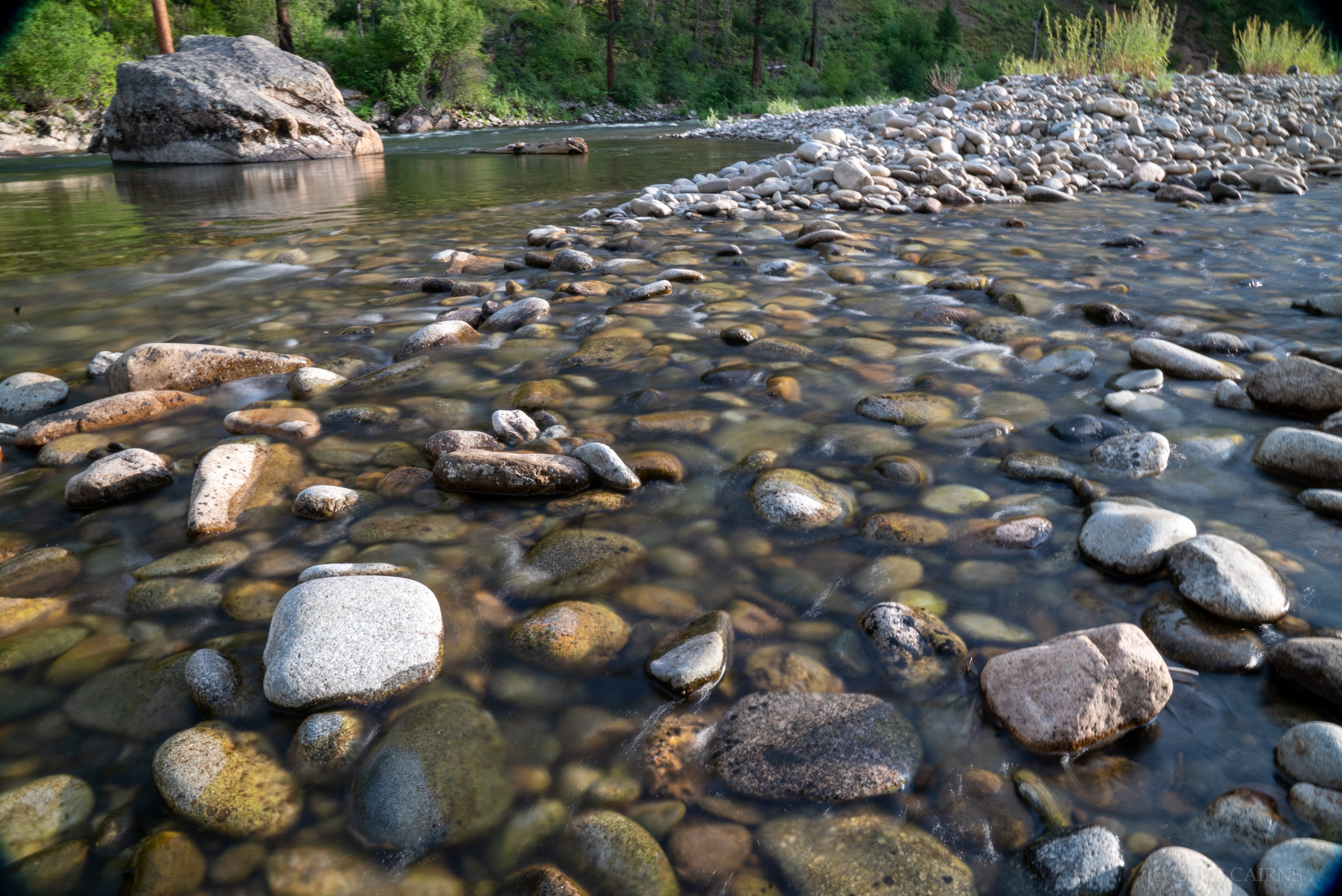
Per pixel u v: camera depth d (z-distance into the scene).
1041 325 3.49
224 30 30.00
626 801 1.24
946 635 1.58
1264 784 1.24
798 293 4.08
